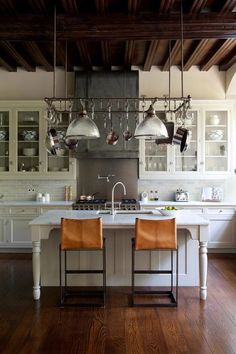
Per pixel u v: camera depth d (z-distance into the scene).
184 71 5.88
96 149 5.45
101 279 3.91
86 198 5.70
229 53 5.19
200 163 5.62
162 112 5.61
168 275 3.93
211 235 5.42
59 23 3.68
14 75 5.93
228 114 5.60
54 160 5.75
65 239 3.29
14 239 5.45
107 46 4.66
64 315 3.17
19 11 3.68
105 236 3.90
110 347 2.59
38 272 3.54
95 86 5.48
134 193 5.92
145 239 3.26
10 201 5.79
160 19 3.68
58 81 5.89
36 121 5.68
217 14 3.66
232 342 2.66
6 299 3.56
